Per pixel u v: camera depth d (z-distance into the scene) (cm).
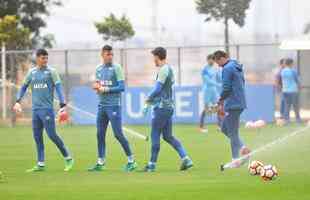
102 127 4600
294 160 4916
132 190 3672
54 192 3647
